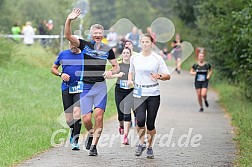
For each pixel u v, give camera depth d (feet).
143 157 71.15
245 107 119.44
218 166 66.33
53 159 68.59
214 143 82.07
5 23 256.52
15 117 96.27
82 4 197.16
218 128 97.30
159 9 506.48
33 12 288.92
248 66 120.88
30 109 107.04
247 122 94.99
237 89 156.46
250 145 75.77
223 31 132.87
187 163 67.77
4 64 157.28
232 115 111.96
